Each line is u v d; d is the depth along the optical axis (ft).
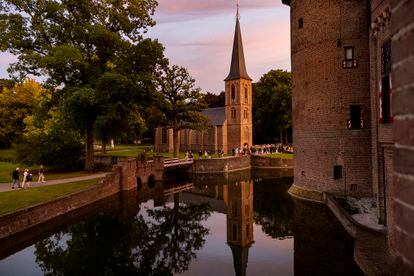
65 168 124.06
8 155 166.81
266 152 215.51
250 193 110.01
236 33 240.32
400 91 5.88
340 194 76.95
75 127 115.03
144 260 56.08
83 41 107.86
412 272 5.52
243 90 238.68
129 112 114.32
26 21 101.50
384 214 52.24
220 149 219.20
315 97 81.20
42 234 65.36
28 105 196.24
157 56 111.24
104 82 97.30
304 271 45.14
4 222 55.77
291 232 63.21
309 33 82.07
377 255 39.45
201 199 105.70
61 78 107.24
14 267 50.03
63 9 101.35
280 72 232.94
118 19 108.37
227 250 59.31
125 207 93.81
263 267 48.44
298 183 89.81
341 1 76.79
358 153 75.46
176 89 153.07
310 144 83.05
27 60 96.99
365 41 74.79
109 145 285.64
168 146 263.08
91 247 62.44
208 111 266.16
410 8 5.50
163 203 100.32
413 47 5.45
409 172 5.64
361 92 75.20
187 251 59.26
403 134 5.82
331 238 57.16
